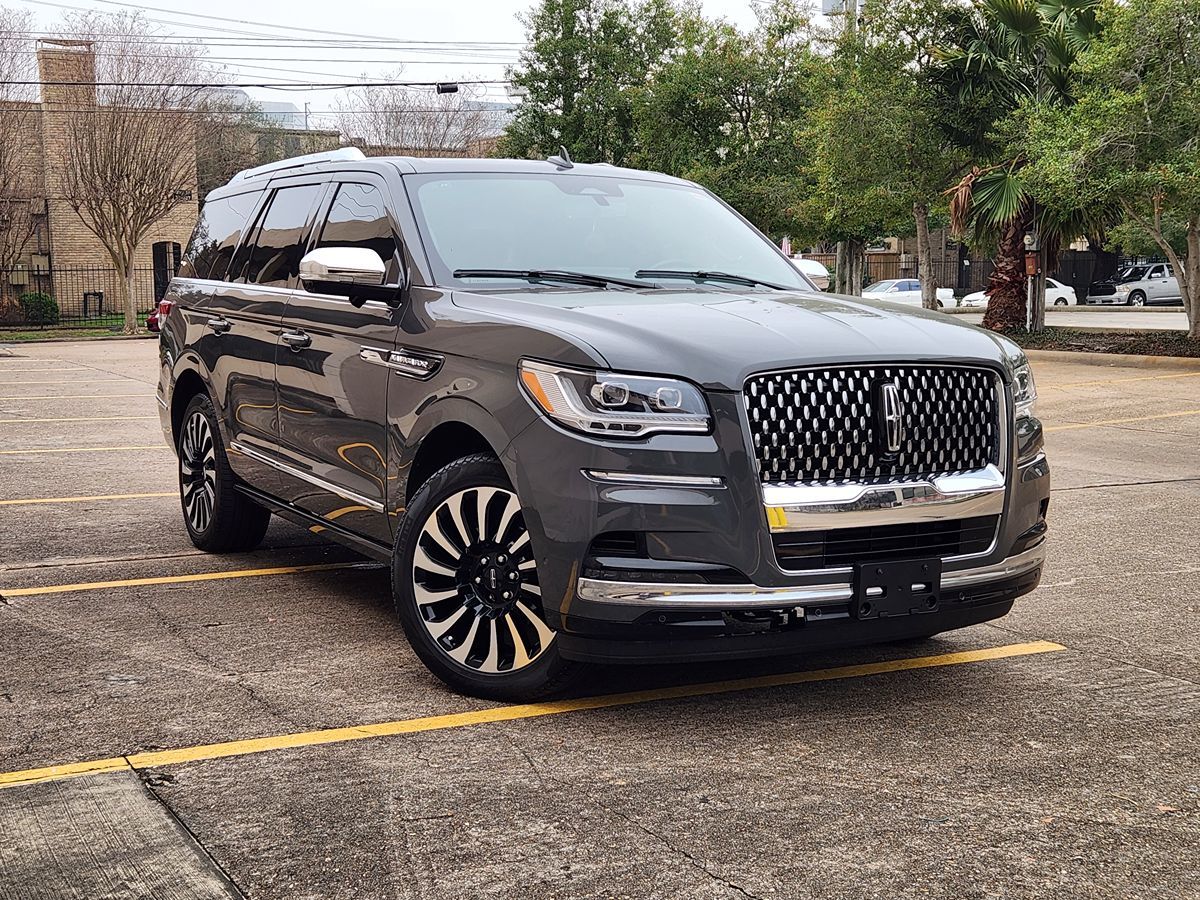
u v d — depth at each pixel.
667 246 5.50
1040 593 6.12
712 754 3.91
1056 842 3.29
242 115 54.59
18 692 4.45
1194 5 18.03
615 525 3.86
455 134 54.75
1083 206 20.59
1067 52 21.98
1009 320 24.81
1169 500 8.70
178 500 8.55
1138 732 4.16
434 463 4.71
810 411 3.97
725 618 3.88
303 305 5.57
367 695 4.45
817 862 3.15
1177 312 41.41
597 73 38.91
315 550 6.97
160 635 5.21
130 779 3.66
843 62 26.84
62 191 38.44
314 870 3.09
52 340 33.25
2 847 3.21
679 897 2.96
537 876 3.06
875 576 4.00
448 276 4.88
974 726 4.20
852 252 36.06
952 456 4.22
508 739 4.02
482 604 4.39
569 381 3.98
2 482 9.32
